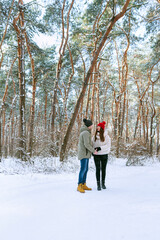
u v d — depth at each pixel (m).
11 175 6.02
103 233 2.16
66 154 8.32
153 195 3.85
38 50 12.62
